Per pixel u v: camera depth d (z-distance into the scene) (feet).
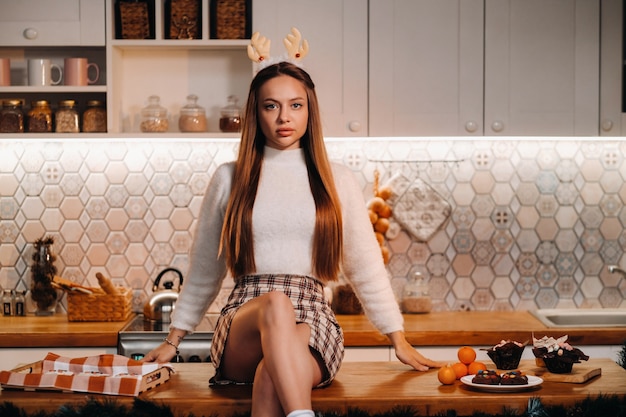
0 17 11.72
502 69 11.71
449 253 13.10
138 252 12.98
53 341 11.02
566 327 11.35
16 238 12.94
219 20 11.98
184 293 8.11
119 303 11.96
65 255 12.97
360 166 12.98
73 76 12.00
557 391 6.94
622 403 6.68
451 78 11.71
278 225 7.61
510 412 6.66
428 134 11.71
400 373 7.82
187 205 12.95
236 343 7.19
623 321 12.69
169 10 12.23
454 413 6.62
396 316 8.00
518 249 13.10
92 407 6.44
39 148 12.89
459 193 13.05
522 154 13.04
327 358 7.10
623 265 13.11
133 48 12.30
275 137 7.69
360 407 6.74
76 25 11.78
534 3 11.71
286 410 6.28
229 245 7.70
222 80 12.78
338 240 7.73
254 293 7.55
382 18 11.68
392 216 13.05
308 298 7.55
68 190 12.93
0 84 11.98
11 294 12.51
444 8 11.68
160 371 7.43
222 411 6.78
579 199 13.09
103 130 12.00
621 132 11.76
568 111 11.73
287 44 8.21
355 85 11.69
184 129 12.07
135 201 12.95
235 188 7.79
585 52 11.71
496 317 12.37
